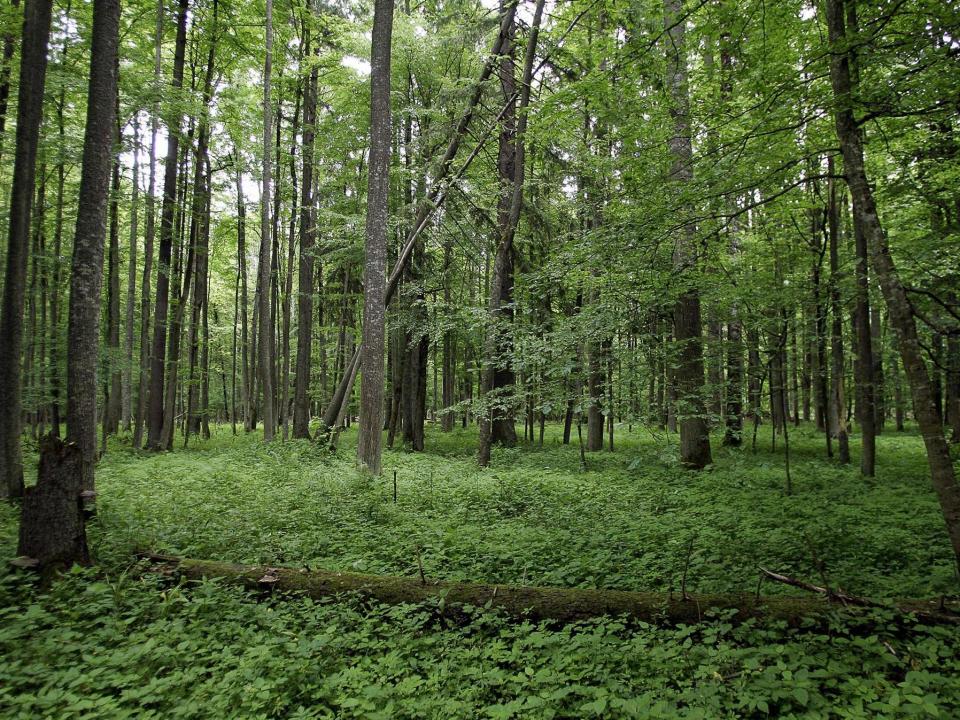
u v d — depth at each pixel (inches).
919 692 130.3
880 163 391.9
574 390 429.4
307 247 861.2
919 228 462.6
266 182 738.8
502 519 343.6
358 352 717.3
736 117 277.0
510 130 579.5
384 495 402.3
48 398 677.3
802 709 136.7
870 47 219.9
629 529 307.4
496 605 198.5
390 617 196.5
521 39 600.4
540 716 133.4
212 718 135.6
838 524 304.5
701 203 276.2
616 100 310.0
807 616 177.2
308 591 215.3
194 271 890.1
